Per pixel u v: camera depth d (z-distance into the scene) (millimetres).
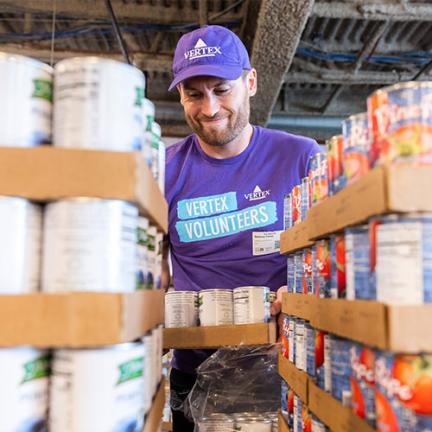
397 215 753
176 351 2105
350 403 901
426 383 726
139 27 3590
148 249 1000
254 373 1791
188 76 1879
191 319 1872
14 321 735
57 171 769
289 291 1502
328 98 4820
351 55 3975
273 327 1733
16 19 3580
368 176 792
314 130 4992
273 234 2070
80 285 755
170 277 2439
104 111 806
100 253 766
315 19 3652
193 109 1990
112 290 771
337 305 929
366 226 836
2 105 783
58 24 3734
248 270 2070
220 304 1837
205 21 3266
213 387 1801
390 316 717
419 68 4273
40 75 817
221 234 2102
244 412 1742
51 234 779
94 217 769
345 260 943
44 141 817
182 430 2059
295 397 1331
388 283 752
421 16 3342
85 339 735
